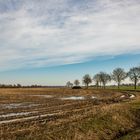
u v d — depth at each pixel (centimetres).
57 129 2380
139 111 3800
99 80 19112
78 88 17525
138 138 2442
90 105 4947
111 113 3281
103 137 2553
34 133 2217
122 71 17225
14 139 2009
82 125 2597
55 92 11662
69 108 4406
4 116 3494
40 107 4622
